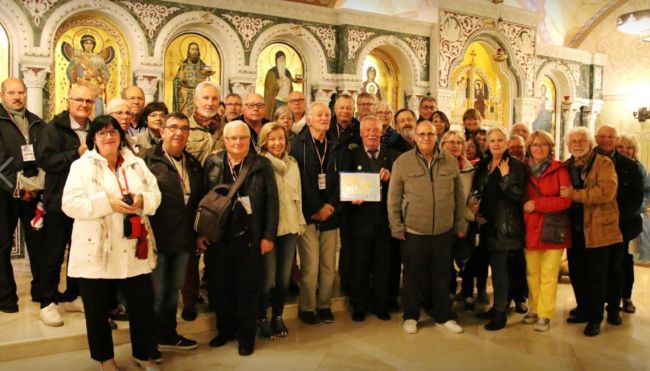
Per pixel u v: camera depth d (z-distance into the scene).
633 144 5.75
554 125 11.30
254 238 4.09
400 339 4.58
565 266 6.58
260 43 7.78
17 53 6.35
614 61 11.40
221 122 4.94
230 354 4.18
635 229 5.20
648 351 4.39
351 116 5.04
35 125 4.64
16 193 4.41
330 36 8.37
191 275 4.59
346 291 5.53
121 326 4.36
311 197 4.62
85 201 3.38
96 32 6.90
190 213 4.13
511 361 4.16
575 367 4.07
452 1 9.27
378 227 4.91
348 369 3.96
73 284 4.75
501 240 4.75
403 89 9.29
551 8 10.77
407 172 4.70
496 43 10.06
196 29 7.52
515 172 4.70
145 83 7.04
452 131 5.18
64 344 4.12
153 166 3.93
